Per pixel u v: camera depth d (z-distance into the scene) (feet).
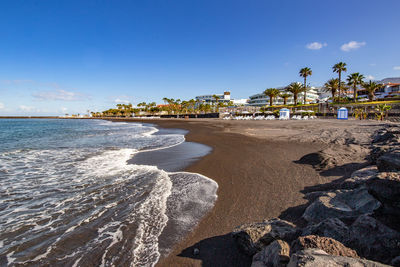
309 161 24.00
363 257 6.85
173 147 42.80
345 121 101.30
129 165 27.81
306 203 14.03
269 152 31.94
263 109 239.91
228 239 11.07
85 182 20.98
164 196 17.15
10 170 25.68
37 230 12.50
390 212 7.37
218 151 35.50
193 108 364.99
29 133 83.30
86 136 70.03
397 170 9.45
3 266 9.57
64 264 9.68
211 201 15.92
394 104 123.44
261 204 14.80
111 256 10.16
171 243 11.03
